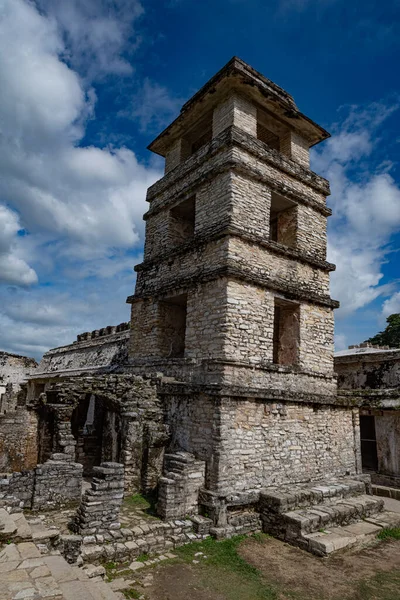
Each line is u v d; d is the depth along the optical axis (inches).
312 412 569.0
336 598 330.6
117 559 362.3
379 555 411.8
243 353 511.2
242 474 470.0
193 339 551.2
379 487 668.1
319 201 690.2
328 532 440.8
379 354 823.1
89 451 663.1
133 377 571.8
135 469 526.6
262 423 502.6
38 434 706.2
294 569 376.5
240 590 334.0
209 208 589.0
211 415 475.5
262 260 567.5
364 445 782.5
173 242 692.1
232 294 516.4
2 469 697.6
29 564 244.8
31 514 437.7
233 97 613.3
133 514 446.6
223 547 411.5
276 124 695.1
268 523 462.0
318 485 539.2
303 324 600.4
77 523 389.4
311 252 649.0
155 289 655.1
